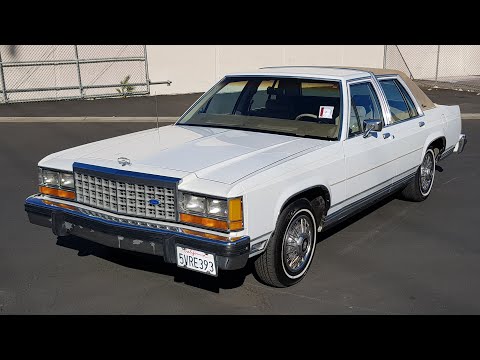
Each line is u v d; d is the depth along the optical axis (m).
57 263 4.79
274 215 3.89
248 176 3.76
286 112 5.03
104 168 4.03
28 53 15.85
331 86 4.96
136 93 16.91
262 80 5.32
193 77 17.61
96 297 4.16
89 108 14.73
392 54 20.53
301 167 4.13
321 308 3.99
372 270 4.64
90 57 16.41
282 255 4.13
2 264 4.77
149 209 3.87
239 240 3.61
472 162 8.51
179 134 4.86
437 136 6.27
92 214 4.15
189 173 3.80
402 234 5.48
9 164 8.58
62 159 4.43
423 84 19.19
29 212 4.49
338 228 5.64
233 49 17.92
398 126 5.57
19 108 14.75
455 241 5.30
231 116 5.23
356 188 4.88
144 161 4.08
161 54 17.05
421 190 6.36
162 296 4.18
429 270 4.64
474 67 21.50
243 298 4.15
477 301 4.11
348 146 4.69
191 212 3.72
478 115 12.93
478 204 6.43
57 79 16.27
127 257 4.92
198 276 4.53
